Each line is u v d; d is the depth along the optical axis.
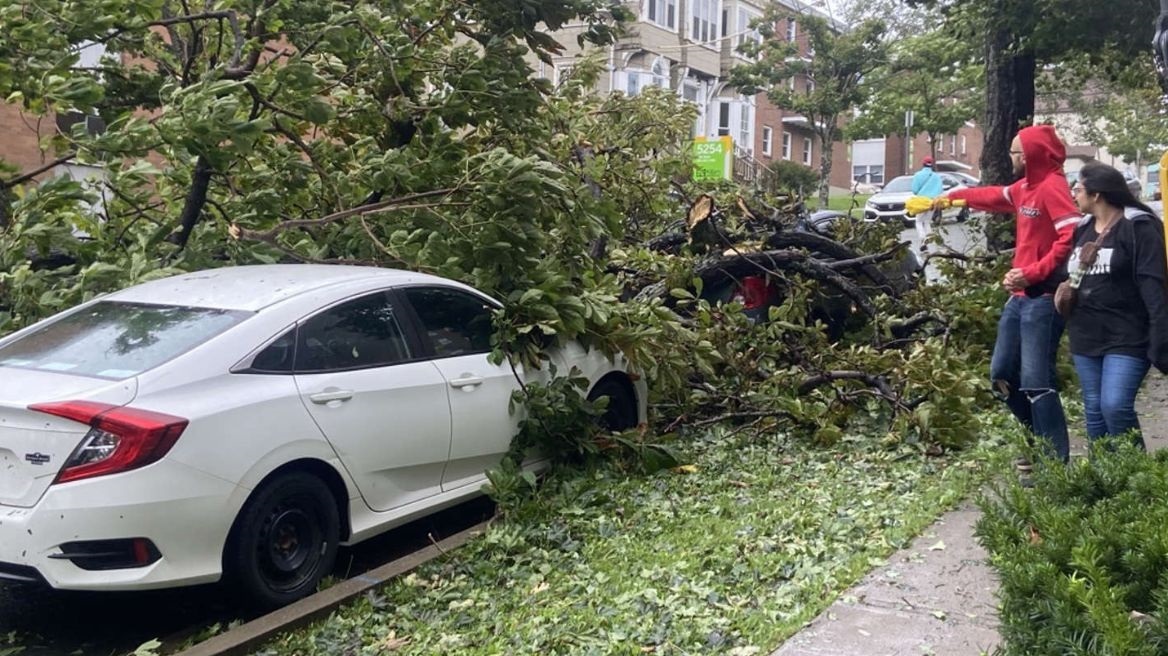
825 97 36.00
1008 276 5.93
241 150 6.63
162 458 4.62
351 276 6.04
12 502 4.62
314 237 8.12
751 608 4.74
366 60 8.31
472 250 7.15
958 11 14.51
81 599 5.52
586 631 4.59
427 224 7.47
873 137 42.47
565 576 5.34
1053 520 3.62
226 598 5.45
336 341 5.59
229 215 7.95
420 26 8.78
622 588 5.06
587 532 5.96
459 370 6.20
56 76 6.71
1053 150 5.94
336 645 4.75
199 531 4.74
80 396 4.64
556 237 7.73
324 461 5.32
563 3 8.43
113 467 4.54
